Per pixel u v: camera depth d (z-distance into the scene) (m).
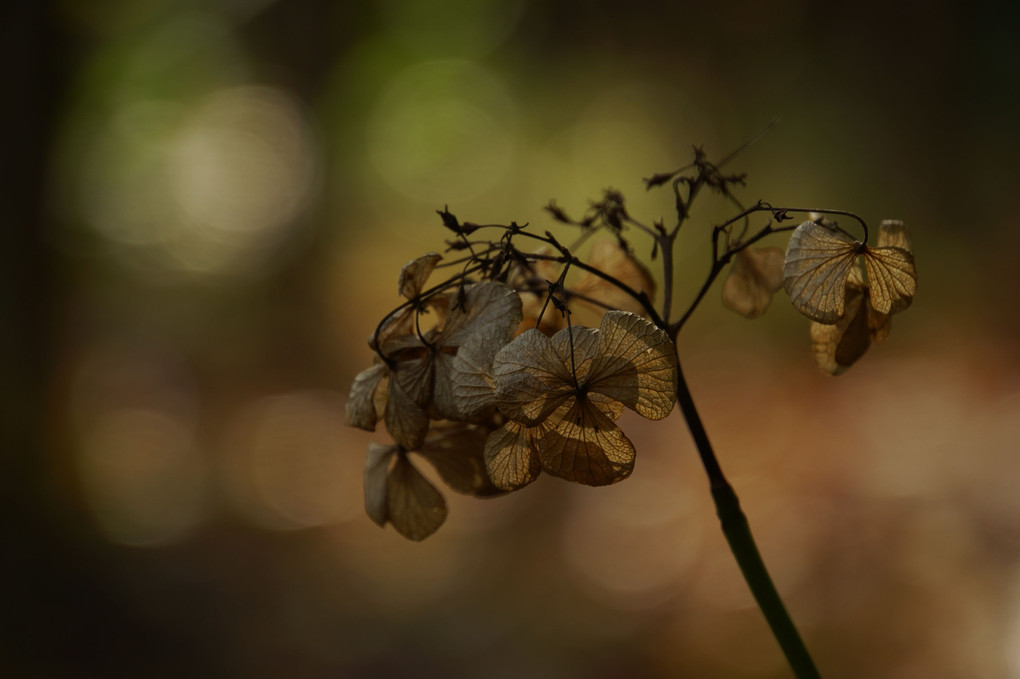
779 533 1.62
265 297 4.17
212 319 3.92
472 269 0.40
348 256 4.27
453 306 0.39
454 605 1.56
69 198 2.31
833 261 0.39
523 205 3.82
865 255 0.39
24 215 1.70
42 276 1.72
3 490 1.54
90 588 1.41
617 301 0.45
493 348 0.38
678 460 2.16
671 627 1.37
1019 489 1.47
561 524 1.85
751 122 2.94
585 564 1.65
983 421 1.81
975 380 2.10
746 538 0.41
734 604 1.40
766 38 2.74
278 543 1.88
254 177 4.30
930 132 2.43
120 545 1.62
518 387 0.37
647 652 1.32
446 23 2.88
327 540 1.90
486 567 1.70
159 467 2.41
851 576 1.38
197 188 4.04
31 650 1.26
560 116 3.47
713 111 3.04
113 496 1.85
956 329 2.46
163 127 3.07
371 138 3.71
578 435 0.37
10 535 1.45
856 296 0.40
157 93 2.65
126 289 3.36
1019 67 2.13
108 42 2.11
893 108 2.50
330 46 2.96
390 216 4.19
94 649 1.30
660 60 2.99
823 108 2.69
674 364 0.37
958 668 1.09
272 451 2.58
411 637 1.45
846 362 0.41
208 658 1.34
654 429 2.39
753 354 2.80
